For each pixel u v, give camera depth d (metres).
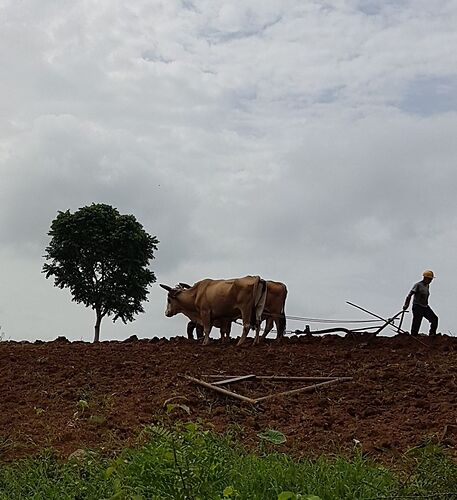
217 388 11.50
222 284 16.84
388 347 15.34
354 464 8.01
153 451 7.30
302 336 17.17
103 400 11.28
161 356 14.54
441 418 10.20
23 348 15.95
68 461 8.51
